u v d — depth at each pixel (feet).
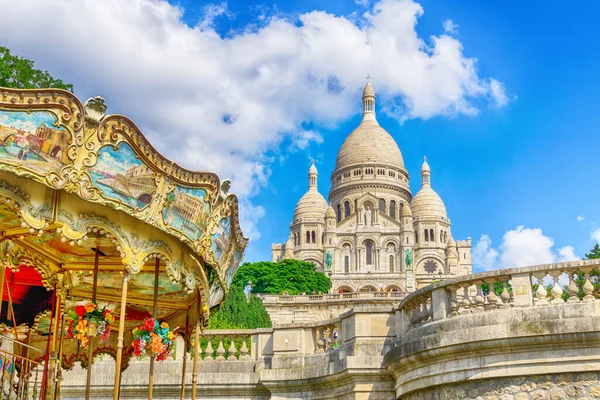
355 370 61.00
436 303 56.08
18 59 101.91
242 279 384.88
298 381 66.54
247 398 69.10
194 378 56.70
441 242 517.14
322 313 294.25
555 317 49.21
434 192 542.57
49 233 51.57
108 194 42.73
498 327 49.57
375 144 551.18
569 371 47.44
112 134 41.65
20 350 66.85
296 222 532.32
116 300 64.49
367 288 462.19
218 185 49.19
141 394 70.79
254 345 72.18
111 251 57.82
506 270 52.75
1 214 49.37
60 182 40.57
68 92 39.22
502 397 49.32
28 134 39.06
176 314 66.90
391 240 496.64
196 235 49.32
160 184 45.06
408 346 55.16
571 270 51.01
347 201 530.27
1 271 53.42
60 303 60.70
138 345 54.49
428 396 54.49
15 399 54.39
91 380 71.41
